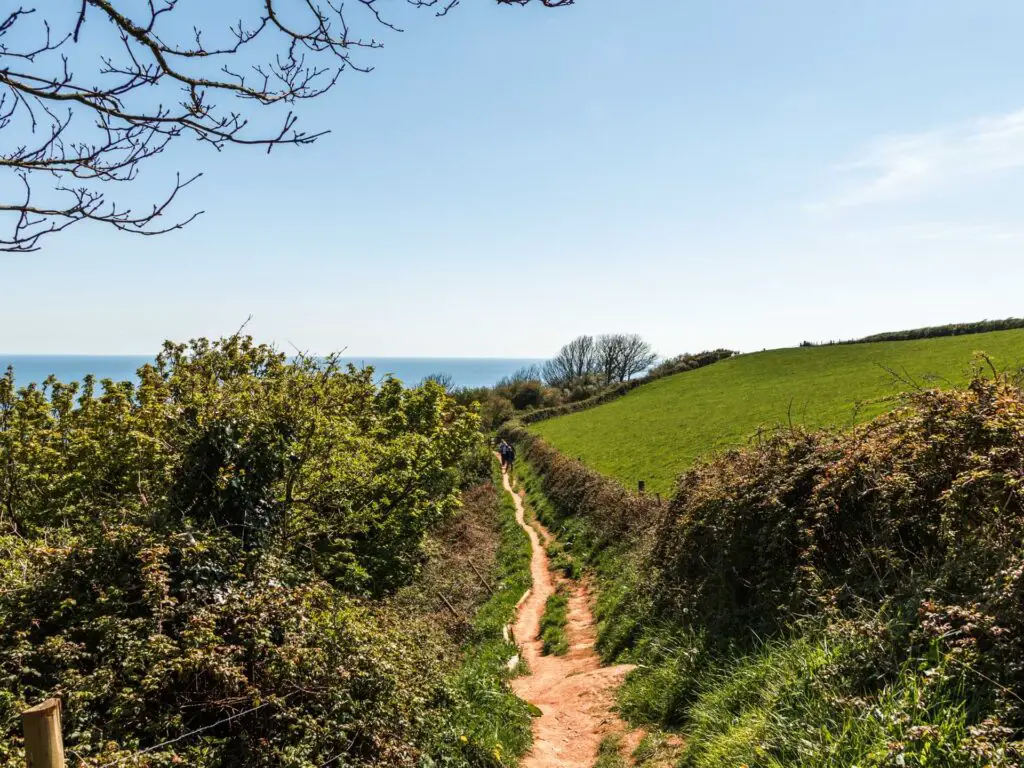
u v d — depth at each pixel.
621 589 12.82
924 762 3.62
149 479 8.84
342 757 5.22
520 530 24.14
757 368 56.41
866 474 7.09
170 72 3.13
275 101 3.52
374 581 13.06
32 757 3.12
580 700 8.57
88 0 2.72
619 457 30.05
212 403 9.27
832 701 4.71
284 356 15.42
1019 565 4.41
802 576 7.07
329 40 3.55
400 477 14.48
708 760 5.35
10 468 12.17
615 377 95.38
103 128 3.03
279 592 6.44
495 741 6.68
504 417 72.81
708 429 32.06
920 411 6.93
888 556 6.11
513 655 11.52
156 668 4.92
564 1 3.50
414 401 18.36
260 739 5.03
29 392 13.99
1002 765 3.31
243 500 8.04
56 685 4.90
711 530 9.41
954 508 5.65
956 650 4.19
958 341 43.91
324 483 11.87
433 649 8.41
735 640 7.46
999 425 5.60
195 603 5.93
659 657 8.71
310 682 5.59
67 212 2.91
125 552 6.26
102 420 11.49
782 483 8.45
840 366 46.31
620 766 6.40
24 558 6.60
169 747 4.64
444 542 22.53
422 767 5.62
